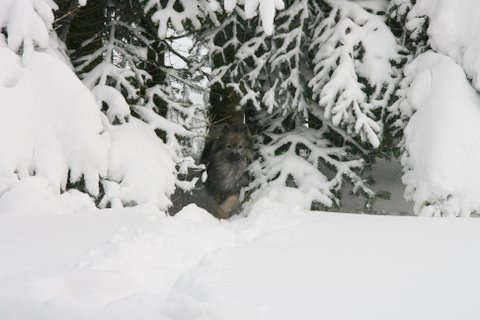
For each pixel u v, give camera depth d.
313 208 8.05
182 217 4.37
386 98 7.38
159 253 3.12
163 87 7.79
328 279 2.56
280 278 2.58
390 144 8.13
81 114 5.54
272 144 8.47
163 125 7.01
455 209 6.08
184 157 7.33
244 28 8.02
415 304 2.24
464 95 6.38
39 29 5.59
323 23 7.75
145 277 2.84
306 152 8.62
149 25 7.85
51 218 4.09
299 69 7.98
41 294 2.26
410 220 3.88
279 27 7.83
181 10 7.53
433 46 6.98
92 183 5.57
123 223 3.86
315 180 7.89
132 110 7.11
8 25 5.59
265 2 4.88
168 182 6.12
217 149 8.39
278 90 7.99
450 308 2.19
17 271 2.76
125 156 6.01
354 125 7.39
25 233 3.57
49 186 5.20
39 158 5.32
